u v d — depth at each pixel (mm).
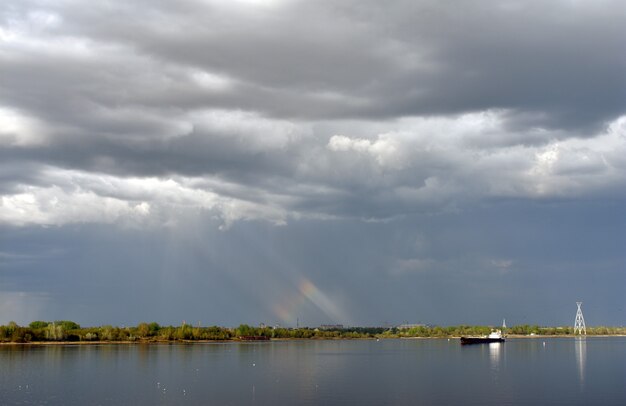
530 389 169250
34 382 192375
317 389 171375
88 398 154000
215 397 154250
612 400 146875
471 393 161250
